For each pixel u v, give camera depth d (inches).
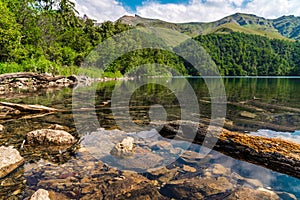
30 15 1242.6
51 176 112.7
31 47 1099.9
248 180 110.9
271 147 143.9
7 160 123.6
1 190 99.3
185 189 102.5
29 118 248.4
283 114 280.2
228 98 463.2
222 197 96.0
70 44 1691.7
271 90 684.1
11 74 652.1
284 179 112.3
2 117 251.9
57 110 299.0
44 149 150.1
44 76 773.3
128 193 99.0
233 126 216.8
